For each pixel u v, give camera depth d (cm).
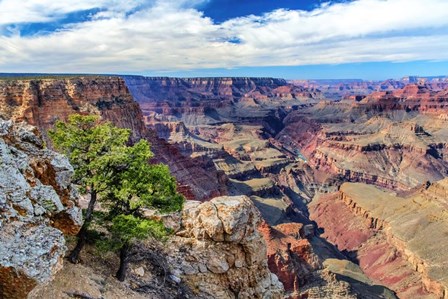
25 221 1634
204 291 3062
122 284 2502
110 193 2495
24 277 1502
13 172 1725
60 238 1725
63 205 2023
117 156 2341
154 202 2631
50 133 2503
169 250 3194
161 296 2684
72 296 2000
